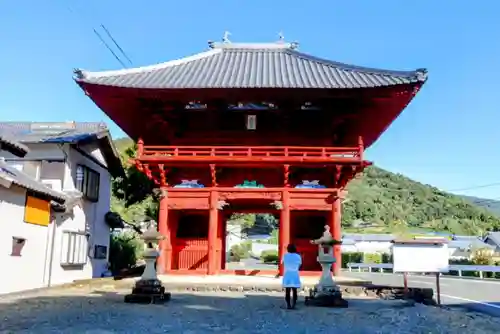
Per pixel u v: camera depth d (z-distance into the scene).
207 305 14.55
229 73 25.69
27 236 19.73
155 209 36.09
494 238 80.25
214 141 25.12
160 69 26.27
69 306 13.91
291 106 23.58
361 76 24.02
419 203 167.50
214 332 9.69
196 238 25.02
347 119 24.22
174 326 10.33
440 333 10.17
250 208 26.44
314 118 24.89
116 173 31.38
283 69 26.58
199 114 24.88
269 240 103.56
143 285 15.09
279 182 24.17
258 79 24.05
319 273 23.22
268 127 25.11
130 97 22.91
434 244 15.94
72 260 23.75
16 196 18.83
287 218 22.97
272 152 22.95
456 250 77.69
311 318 12.05
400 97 22.12
